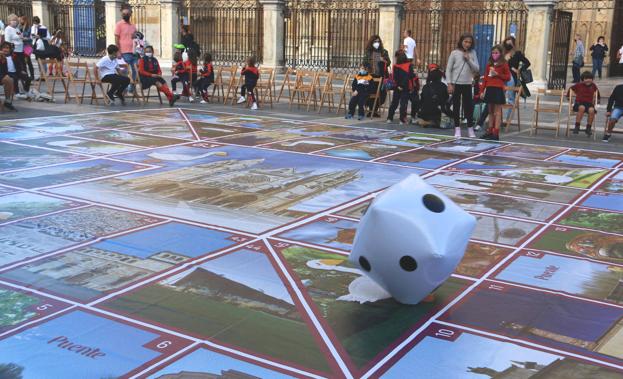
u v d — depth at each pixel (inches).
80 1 1156.5
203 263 223.6
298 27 1114.1
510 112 562.3
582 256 242.8
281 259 230.2
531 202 319.3
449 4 1093.8
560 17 800.3
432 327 180.9
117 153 403.2
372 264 188.2
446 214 185.2
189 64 705.6
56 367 154.6
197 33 1165.1
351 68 1049.5
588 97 529.7
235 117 587.5
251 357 161.9
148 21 1075.9
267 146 444.5
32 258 223.0
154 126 515.8
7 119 521.7
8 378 149.2
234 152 419.2
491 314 190.4
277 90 836.6
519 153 450.3
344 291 204.1
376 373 155.9
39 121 517.7
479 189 342.0
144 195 307.0
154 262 223.0
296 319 183.6
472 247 250.1
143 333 172.6
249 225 267.7
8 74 619.2
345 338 173.2
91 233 250.4
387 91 634.8
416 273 183.0
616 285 215.0
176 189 319.9
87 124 512.1
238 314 185.6
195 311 186.5
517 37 983.6
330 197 315.3
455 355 165.6
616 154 457.1
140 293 197.6
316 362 160.4
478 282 214.7
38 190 310.0
